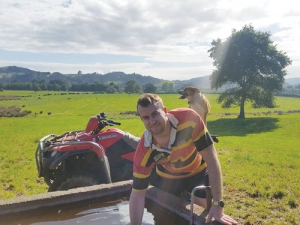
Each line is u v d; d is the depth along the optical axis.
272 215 5.82
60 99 96.75
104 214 3.55
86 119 42.31
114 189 3.92
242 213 5.84
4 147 14.62
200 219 2.97
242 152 14.45
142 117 2.78
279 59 47.00
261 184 7.83
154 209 3.67
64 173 5.32
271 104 47.81
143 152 3.05
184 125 2.94
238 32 47.72
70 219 3.45
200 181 3.61
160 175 3.77
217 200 2.84
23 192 7.32
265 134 29.06
